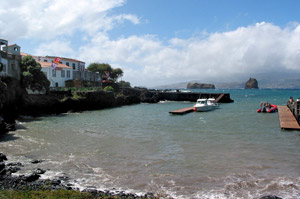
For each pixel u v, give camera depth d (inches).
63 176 525.7
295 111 1305.4
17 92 1635.1
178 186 479.8
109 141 868.6
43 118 1547.7
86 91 2175.2
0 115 1210.6
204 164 609.9
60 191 422.0
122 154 701.9
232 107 2308.1
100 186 477.7
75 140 883.4
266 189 464.1
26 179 488.7
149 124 1282.0
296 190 459.5
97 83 3201.3
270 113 1750.7
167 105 2743.6
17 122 1332.4
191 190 462.0
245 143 826.2
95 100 2199.8
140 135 979.9
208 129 1112.2
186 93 3380.9
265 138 900.6
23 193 412.2
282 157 661.9
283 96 4478.3
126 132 1045.2
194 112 1905.8
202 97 3287.4
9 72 1638.8
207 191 457.1
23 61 1791.3
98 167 590.6
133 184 490.0
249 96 4542.3
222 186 479.2
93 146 794.8
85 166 597.3
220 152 716.0
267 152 711.7
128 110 2139.5
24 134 988.6
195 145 805.2
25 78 1733.5
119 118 1552.7
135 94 3363.7
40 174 535.5
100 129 1122.0
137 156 682.2
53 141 863.7
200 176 531.2
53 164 609.9
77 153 710.5
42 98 1775.3
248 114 1718.8
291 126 1080.2
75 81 2512.3
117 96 2726.4
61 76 2452.0
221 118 1518.2
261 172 552.1
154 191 457.1
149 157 672.4
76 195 406.9
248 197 432.1
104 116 1673.2
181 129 1117.1
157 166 597.6
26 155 688.4
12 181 478.3
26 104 1651.1
